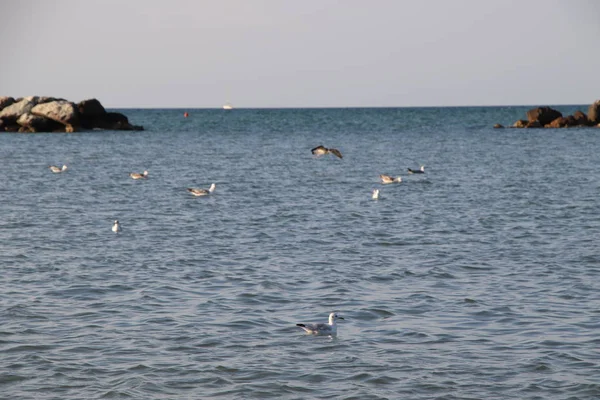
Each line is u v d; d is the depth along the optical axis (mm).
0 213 65125
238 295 38375
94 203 72812
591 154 132000
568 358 29172
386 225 60125
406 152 143875
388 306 36562
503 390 26328
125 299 37375
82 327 32844
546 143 163500
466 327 33156
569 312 35219
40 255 47625
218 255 48250
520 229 57969
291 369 28188
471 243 52438
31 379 27094
